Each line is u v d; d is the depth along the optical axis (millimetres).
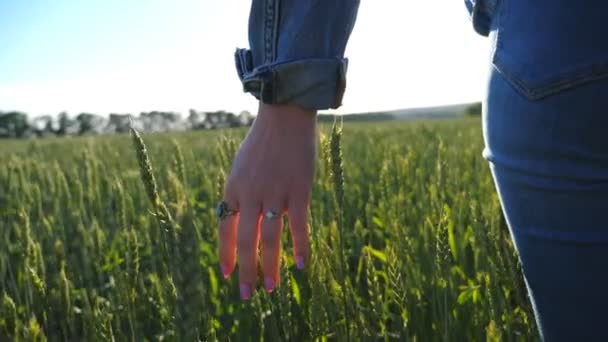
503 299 843
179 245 513
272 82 604
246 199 623
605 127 504
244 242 623
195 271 516
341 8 632
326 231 960
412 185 1791
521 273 704
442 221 879
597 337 572
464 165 2500
